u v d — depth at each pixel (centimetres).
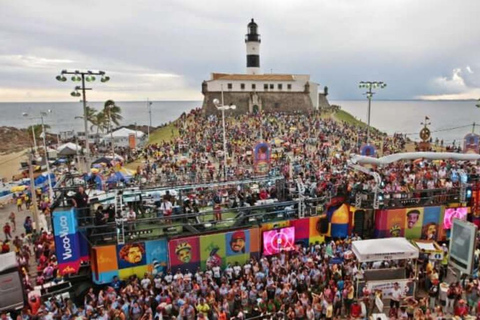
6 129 10825
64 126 15988
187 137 5388
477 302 1606
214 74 8938
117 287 1714
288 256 2033
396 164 3319
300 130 5841
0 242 2194
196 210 1953
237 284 1658
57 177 3350
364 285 1720
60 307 1520
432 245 1973
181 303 1538
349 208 2169
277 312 1518
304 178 2827
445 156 2534
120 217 1741
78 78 2692
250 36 9344
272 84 8650
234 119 7131
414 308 1566
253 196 2108
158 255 1808
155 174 3391
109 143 6025
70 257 1716
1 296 1457
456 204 2300
